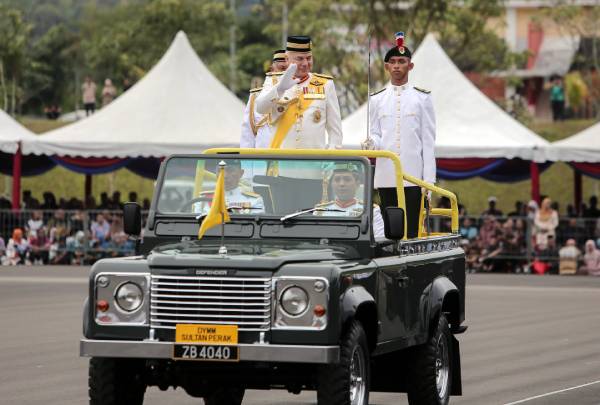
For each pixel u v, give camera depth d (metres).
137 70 136.25
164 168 23.69
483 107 72.12
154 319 20.62
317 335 20.17
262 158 23.38
